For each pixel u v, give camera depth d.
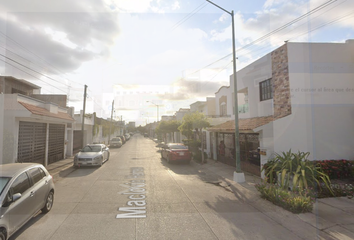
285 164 7.39
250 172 10.84
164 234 4.36
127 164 14.28
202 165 13.73
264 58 11.17
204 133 18.09
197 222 4.99
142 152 22.44
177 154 13.94
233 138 12.98
